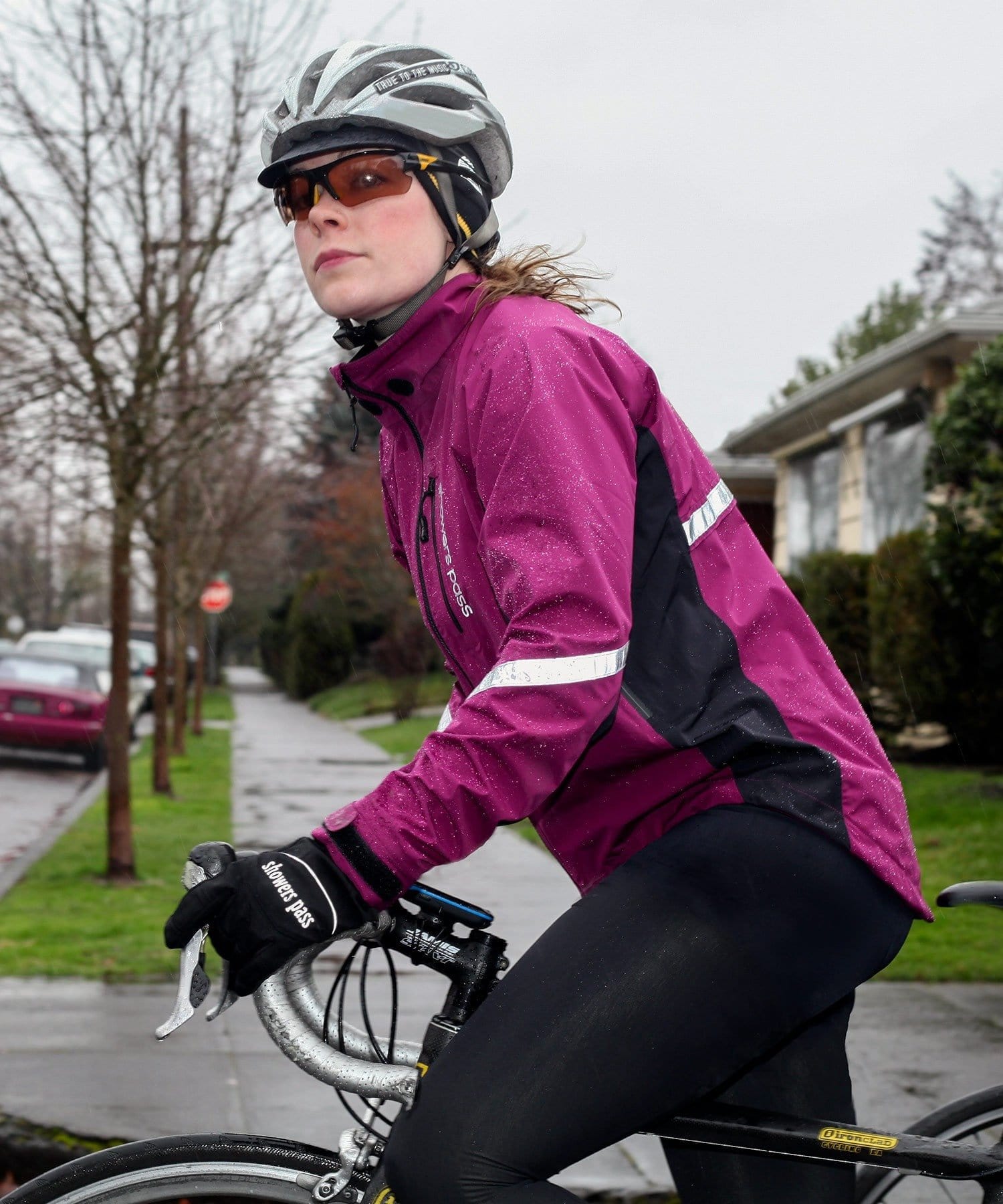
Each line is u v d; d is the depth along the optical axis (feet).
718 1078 5.14
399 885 4.75
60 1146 11.48
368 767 56.49
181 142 25.22
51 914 23.58
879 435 55.57
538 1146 4.89
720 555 5.62
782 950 5.13
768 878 5.16
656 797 5.42
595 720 4.81
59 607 190.90
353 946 5.74
